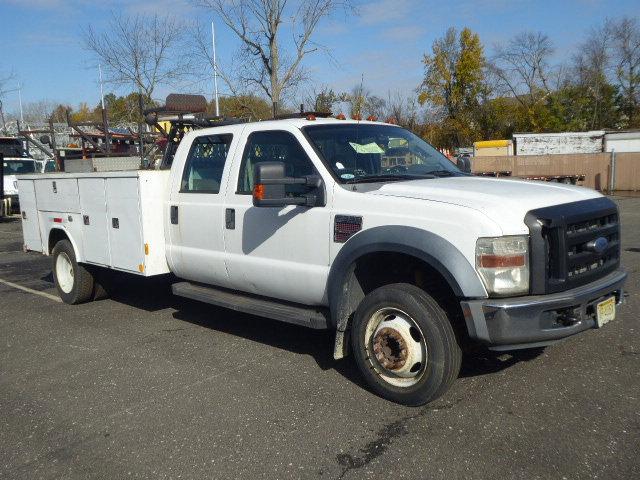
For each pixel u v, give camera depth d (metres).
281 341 6.01
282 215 5.11
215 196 5.73
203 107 8.03
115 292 8.22
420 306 4.17
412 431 3.99
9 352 6.09
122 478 3.63
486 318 3.94
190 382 5.04
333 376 5.01
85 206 7.10
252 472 3.62
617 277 4.51
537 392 4.47
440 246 4.08
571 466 3.49
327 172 4.86
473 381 4.72
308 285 4.99
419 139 6.05
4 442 4.15
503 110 50.84
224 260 5.67
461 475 3.46
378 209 4.46
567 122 51.53
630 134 33.62
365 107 19.52
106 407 4.63
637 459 3.53
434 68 50.28
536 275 4.01
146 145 9.90
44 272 10.70
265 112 21.52
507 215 4.03
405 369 4.31
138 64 26.25
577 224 4.21
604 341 5.50
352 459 3.70
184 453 3.88
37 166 23.31
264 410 4.43
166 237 6.34
